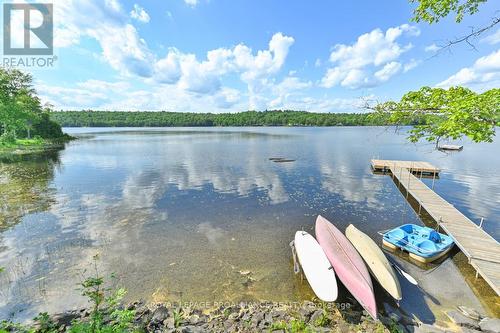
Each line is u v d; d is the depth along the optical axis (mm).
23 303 6496
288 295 6949
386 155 33438
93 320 4625
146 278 7559
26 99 47188
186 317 6035
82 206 13453
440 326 5949
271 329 5586
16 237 9930
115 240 9797
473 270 8172
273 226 11266
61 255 8680
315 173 22000
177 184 18156
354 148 40844
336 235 8891
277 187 17516
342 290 6930
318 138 61188
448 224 10359
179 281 7457
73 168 23656
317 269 7383
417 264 8508
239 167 24391
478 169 24438
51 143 46906
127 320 4703
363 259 7816
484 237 9188
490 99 3273
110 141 53656
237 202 14359
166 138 62031
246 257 8766
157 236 10172
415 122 4496
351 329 5707
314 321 5906
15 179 19312
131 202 14180
